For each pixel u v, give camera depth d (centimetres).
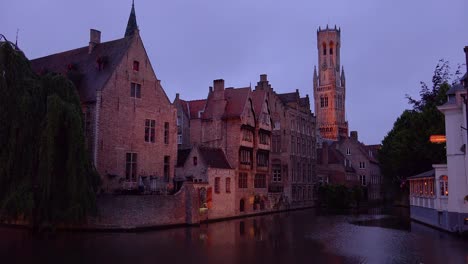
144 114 4078
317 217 4728
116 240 2756
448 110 3156
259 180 5275
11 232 3066
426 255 2255
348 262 2088
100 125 3659
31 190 2755
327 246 2573
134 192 3659
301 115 6700
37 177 2794
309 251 2397
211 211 4222
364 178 8144
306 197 6594
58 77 3012
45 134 2741
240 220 4353
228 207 4516
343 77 15062
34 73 2983
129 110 3934
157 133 4200
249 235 3081
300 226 3728
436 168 3381
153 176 4066
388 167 6569
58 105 2795
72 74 3962
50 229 3142
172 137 4350
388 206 7269
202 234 3117
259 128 5200
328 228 3562
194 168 4306
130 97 3959
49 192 2745
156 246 2534
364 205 7506
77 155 2873
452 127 3136
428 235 3080
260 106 5341
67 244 2562
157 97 4234
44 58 4678
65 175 2895
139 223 3303
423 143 4709
